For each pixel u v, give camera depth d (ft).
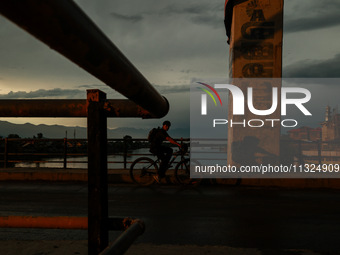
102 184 3.75
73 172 33.19
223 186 29.58
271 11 32.12
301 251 10.61
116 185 29.84
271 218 17.66
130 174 30.37
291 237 14.24
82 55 1.79
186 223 16.47
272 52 32.17
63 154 37.11
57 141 37.27
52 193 25.35
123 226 4.03
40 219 4.50
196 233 14.71
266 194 25.45
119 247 3.23
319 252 10.50
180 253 10.18
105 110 3.73
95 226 3.78
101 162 3.69
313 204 21.61
